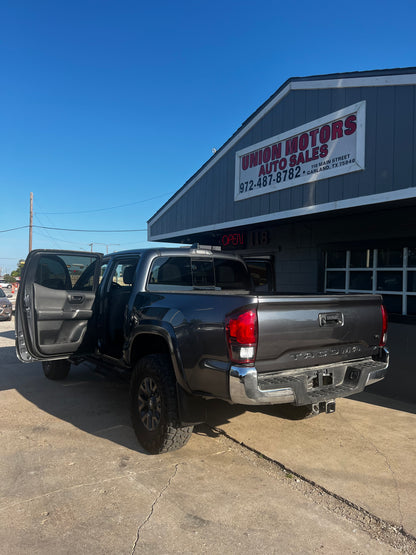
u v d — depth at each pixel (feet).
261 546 8.45
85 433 14.28
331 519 9.46
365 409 17.26
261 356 10.40
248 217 25.50
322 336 11.59
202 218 29.86
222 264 17.74
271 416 16.07
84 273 16.74
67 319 15.84
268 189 23.80
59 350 15.70
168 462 12.14
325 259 24.21
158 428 12.21
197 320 11.31
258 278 26.16
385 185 17.60
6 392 19.25
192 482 10.99
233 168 26.84
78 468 11.65
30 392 19.24
